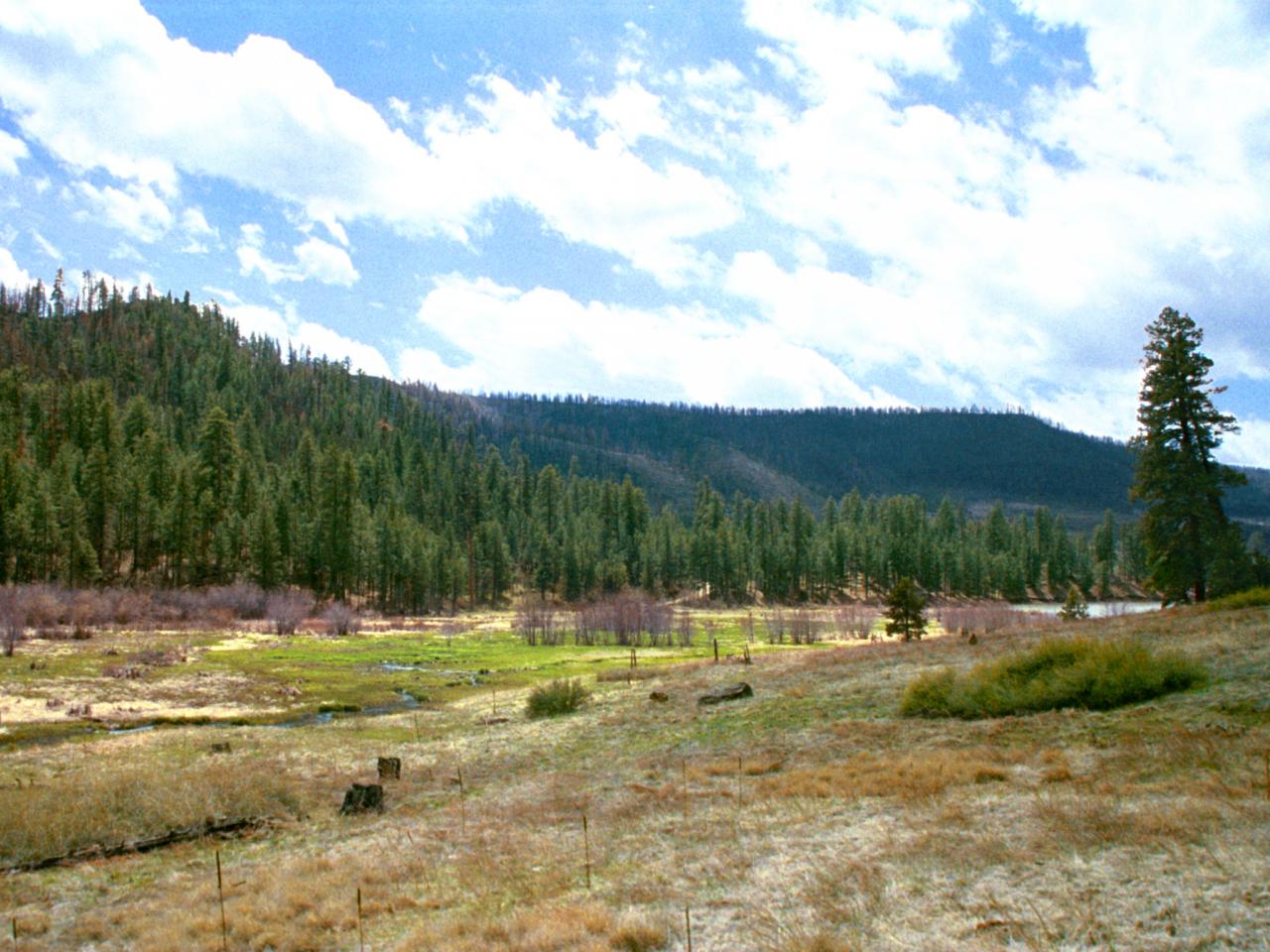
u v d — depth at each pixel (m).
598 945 9.65
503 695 46.75
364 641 87.50
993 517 197.50
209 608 98.06
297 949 11.41
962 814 13.09
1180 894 8.71
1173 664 20.59
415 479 174.12
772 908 10.41
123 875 16.34
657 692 34.81
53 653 61.59
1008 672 23.16
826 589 167.00
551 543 150.75
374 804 21.03
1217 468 46.12
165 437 146.25
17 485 103.00
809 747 21.92
